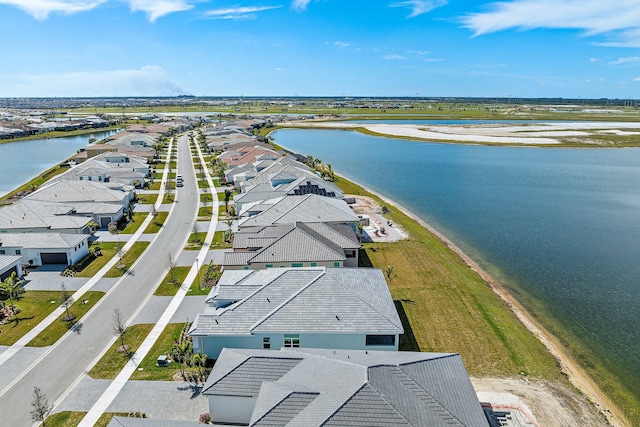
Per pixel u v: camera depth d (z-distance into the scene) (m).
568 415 27.75
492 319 39.53
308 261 45.47
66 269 49.22
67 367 31.70
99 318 38.88
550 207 80.50
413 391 23.27
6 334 36.12
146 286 45.56
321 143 179.38
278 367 26.62
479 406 23.64
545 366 32.91
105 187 76.00
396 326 32.50
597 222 71.12
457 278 48.25
